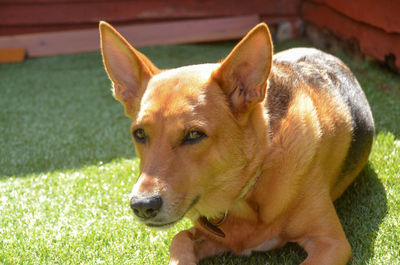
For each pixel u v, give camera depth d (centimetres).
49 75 240
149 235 110
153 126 95
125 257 105
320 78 112
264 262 102
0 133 175
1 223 118
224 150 96
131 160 141
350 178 115
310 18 253
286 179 98
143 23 275
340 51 219
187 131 94
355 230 106
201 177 95
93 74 237
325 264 95
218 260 104
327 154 104
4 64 262
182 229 112
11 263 105
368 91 168
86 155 150
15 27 271
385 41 175
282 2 267
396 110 149
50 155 153
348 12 202
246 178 98
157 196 91
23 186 134
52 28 273
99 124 176
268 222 100
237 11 271
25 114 193
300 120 101
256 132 98
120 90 106
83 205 123
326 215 100
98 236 111
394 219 105
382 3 171
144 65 103
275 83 104
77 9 269
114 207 121
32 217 119
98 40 270
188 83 97
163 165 93
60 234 112
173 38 268
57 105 200
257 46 94
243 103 97
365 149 117
